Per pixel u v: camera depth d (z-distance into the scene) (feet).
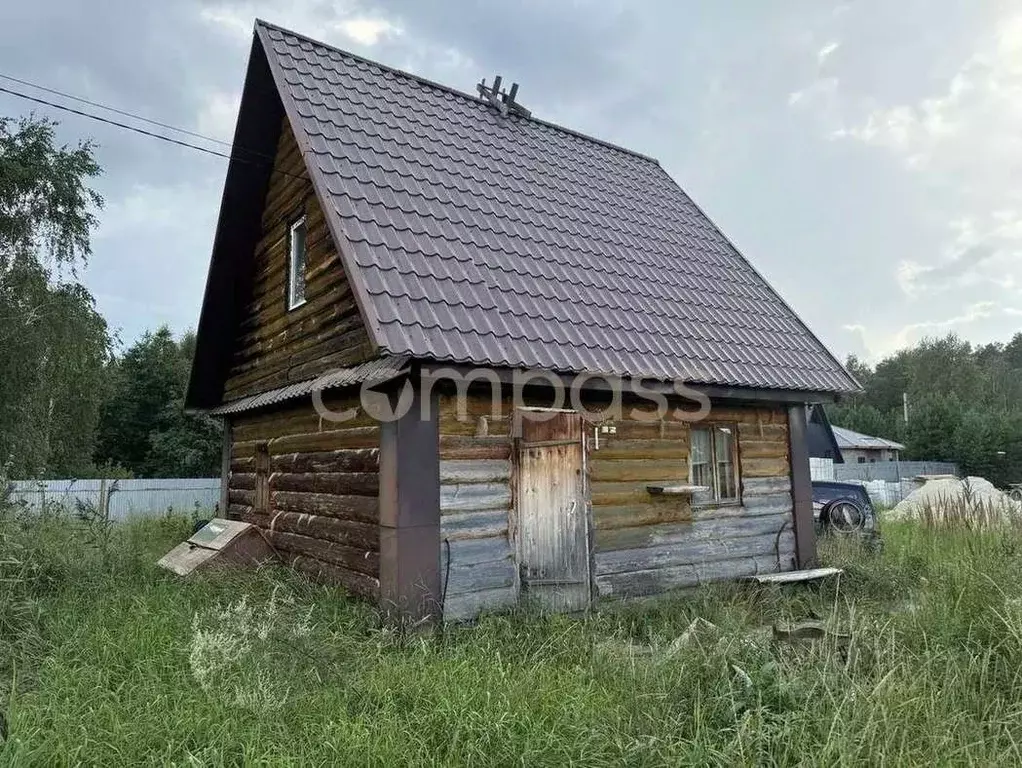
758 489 27.17
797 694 12.17
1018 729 11.38
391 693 13.14
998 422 117.19
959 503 36.65
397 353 17.37
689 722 11.85
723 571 25.44
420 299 19.56
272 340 29.53
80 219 61.41
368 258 19.75
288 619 17.54
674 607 22.09
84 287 62.44
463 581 19.53
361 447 21.16
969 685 12.96
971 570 17.31
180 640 15.67
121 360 95.40
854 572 27.20
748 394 25.31
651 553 23.71
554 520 21.40
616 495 23.22
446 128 29.25
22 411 55.98
